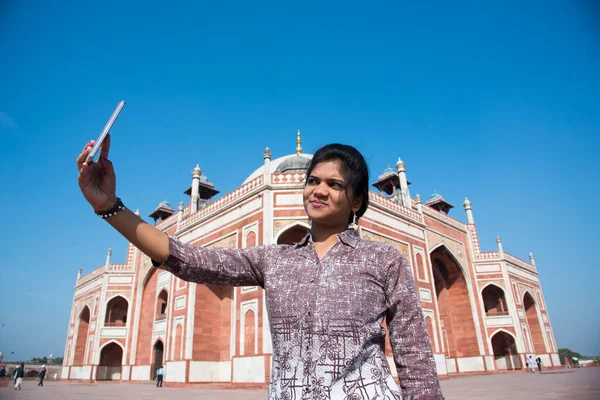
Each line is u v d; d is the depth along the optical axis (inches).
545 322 692.1
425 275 450.6
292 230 358.0
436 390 30.0
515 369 587.5
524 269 676.7
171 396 275.7
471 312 548.1
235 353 345.4
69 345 681.6
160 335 460.4
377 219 411.2
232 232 390.3
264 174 373.4
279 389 30.0
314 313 30.5
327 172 37.6
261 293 340.5
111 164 33.6
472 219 626.2
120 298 609.6
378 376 29.8
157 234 33.8
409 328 31.5
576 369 609.3
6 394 302.7
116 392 324.5
